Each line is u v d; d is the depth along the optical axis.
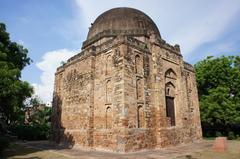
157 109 19.36
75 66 23.16
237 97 30.23
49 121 45.34
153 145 18.30
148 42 21.39
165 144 18.86
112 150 16.91
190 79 27.22
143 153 15.94
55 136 25.33
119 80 17.48
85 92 20.52
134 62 18.56
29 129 34.25
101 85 19.38
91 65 20.31
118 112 16.97
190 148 18.69
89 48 21.11
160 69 20.70
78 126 20.77
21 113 16.83
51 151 18.17
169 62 22.38
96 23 25.19
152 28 24.48
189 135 22.62
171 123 21.33
